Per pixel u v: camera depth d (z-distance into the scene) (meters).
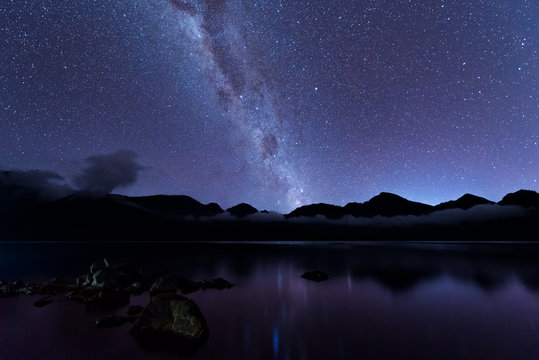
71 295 13.20
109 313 10.66
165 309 8.55
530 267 25.06
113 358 6.91
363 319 10.09
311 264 28.02
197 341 7.92
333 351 7.30
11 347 7.58
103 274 14.41
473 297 13.45
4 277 19.58
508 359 6.82
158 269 23.70
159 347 7.55
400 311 11.13
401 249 54.16
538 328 9.08
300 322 9.79
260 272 22.41
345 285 16.59
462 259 32.81
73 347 7.56
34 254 39.84
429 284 16.84
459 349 7.41
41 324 9.40
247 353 7.18
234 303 12.45
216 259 33.03
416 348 7.49
